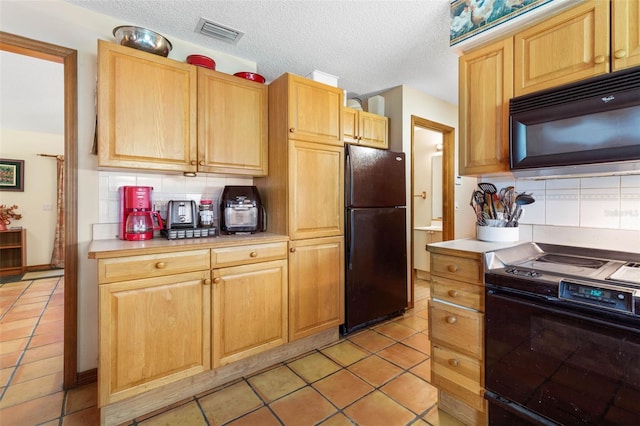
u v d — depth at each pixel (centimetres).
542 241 166
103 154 166
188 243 173
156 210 214
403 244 291
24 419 154
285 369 201
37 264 492
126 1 181
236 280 186
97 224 192
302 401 168
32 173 493
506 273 127
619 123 114
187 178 226
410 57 253
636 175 136
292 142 213
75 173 186
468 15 176
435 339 160
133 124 175
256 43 229
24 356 218
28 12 173
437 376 160
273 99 226
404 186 294
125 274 150
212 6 186
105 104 167
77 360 184
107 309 145
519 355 123
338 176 242
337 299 240
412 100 321
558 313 110
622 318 97
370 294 262
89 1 181
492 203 175
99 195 194
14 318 286
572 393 108
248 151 221
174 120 189
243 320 189
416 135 461
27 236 486
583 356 105
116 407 151
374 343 238
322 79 243
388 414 157
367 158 260
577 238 153
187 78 194
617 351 97
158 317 159
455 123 373
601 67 124
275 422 152
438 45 233
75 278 184
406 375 193
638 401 94
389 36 221
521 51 150
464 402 148
